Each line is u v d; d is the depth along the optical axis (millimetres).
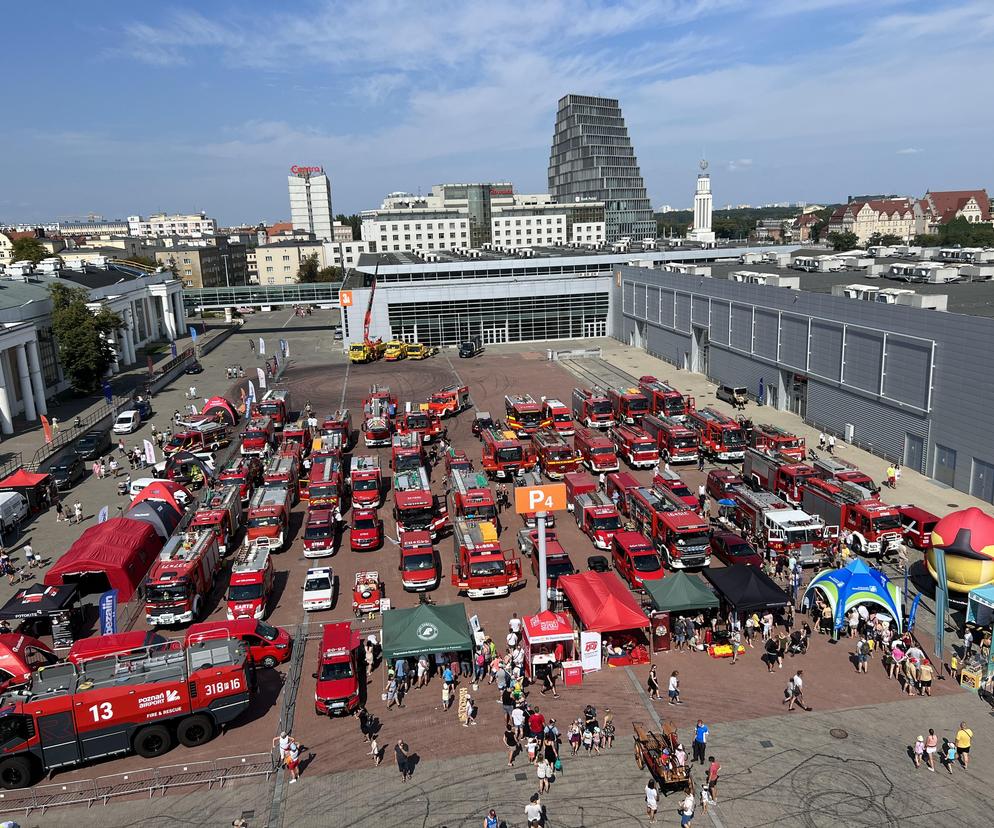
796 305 65438
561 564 38719
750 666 31609
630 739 27234
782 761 25672
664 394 63312
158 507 45719
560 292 113500
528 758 26438
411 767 26125
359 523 44344
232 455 62938
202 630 31766
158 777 25953
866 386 56875
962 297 59688
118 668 27641
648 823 23234
